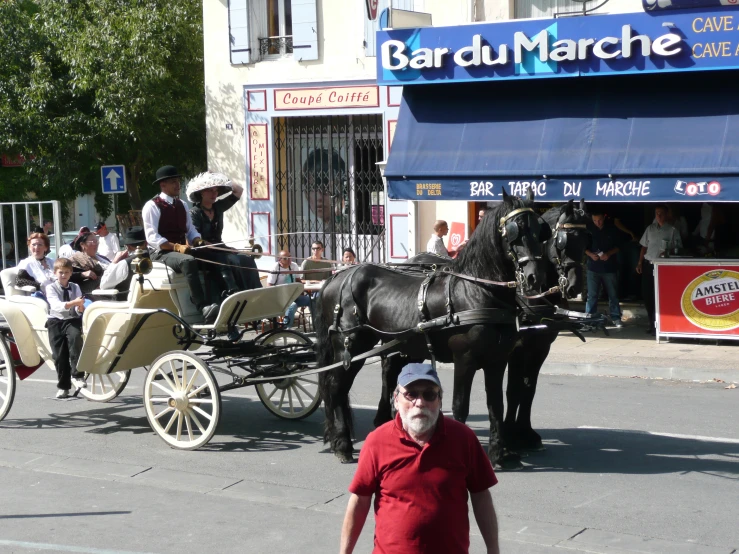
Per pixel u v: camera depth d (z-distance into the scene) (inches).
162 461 337.7
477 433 367.9
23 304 405.4
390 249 684.1
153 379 363.6
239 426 390.9
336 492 295.6
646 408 402.3
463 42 589.0
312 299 550.3
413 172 589.9
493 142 578.9
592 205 682.2
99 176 952.9
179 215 381.1
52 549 248.7
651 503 273.6
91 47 837.8
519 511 269.3
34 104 855.1
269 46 732.0
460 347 302.8
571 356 519.2
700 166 516.7
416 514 158.2
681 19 529.3
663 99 547.2
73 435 379.9
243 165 742.5
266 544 249.9
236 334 364.8
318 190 721.6
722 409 397.4
